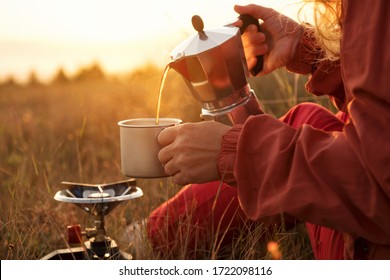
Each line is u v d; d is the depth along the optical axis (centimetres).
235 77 190
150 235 230
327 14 188
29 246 232
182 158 172
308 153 149
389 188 138
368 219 146
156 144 183
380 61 140
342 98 213
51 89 1220
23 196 280
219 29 189
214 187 231
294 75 369
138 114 486
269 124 160
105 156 413
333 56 191
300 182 149
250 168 159
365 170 144
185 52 184
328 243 177
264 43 220
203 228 224
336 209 145
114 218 267
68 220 271
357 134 144
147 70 569
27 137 479
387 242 146
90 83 1027
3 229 248
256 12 218
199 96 194
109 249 211
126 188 215
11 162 375
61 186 317
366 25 144
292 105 338
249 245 221
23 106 847
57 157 357
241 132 160
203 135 170
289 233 218
